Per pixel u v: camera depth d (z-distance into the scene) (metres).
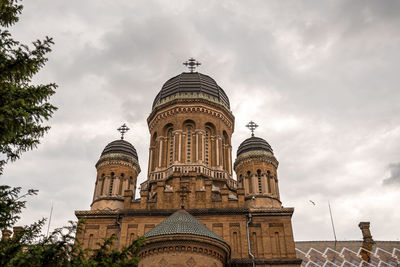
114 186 44.88
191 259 29.02
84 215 38.41
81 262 16.20
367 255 44.78
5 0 17.41
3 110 14.96
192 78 52.28
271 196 44.22
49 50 17.48
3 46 16.86
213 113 48.75
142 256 29.59
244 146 48.97
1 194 16.31
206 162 45.94
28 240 16.66
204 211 37.38
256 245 36.31
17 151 17.47
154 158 48.44
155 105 52.34
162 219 37.31
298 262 34.97
